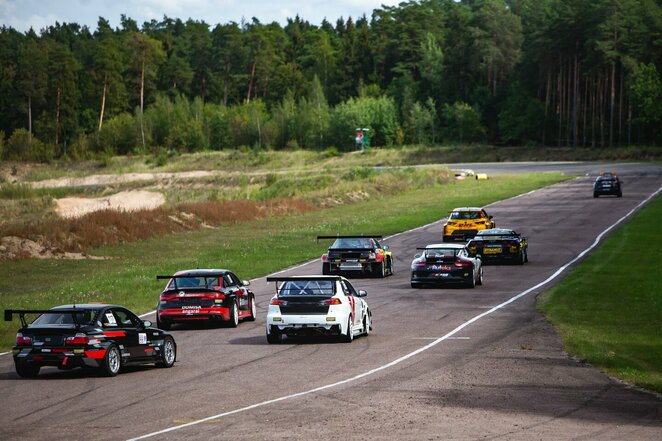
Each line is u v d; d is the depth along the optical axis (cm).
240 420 1984
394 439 1772
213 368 2836
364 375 2617
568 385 2436
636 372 2647
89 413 2119
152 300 4875
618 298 4559
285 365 2853
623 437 1789
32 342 2694
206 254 7275
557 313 4091
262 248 7662
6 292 5416
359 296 3562
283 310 3344
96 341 2691
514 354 3017
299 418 1997
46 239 7544
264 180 18375
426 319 4012
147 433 1864
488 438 1781
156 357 2867
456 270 5147
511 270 6100
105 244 7925
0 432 1908
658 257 6375
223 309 3875
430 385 2439
